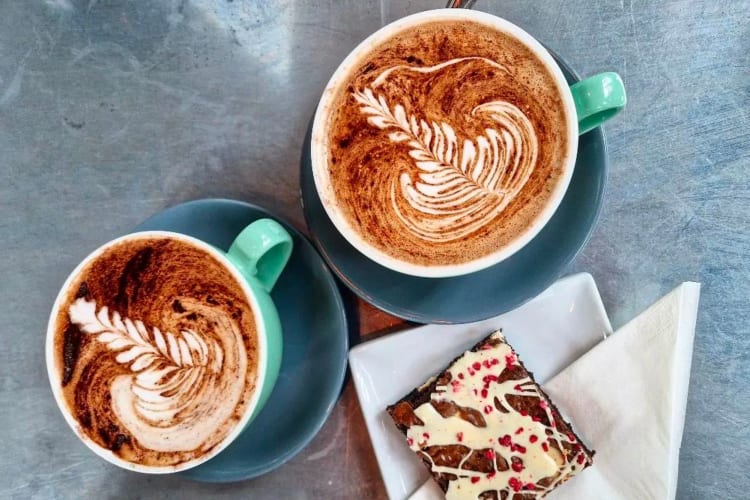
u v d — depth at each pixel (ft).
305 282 1.44
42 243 1.53
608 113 1.33
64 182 1.53
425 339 1.51
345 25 1.51
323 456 1.53
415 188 1.34
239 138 1.52
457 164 1.34
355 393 1.54
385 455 1.50
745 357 1.55
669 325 1.46
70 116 1.52
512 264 1.42
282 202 1.52
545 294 1.50
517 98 1.33
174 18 1.52
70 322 1.31
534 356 1.54
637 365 1.48
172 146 1.52
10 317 1.53
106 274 1.31
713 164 1.54
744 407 1.55
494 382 1.50
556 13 1.52
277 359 1.39
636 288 1.55
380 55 1.34
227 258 1.30
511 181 1.33
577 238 1.40
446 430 1.49
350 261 1.42
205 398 1.30
